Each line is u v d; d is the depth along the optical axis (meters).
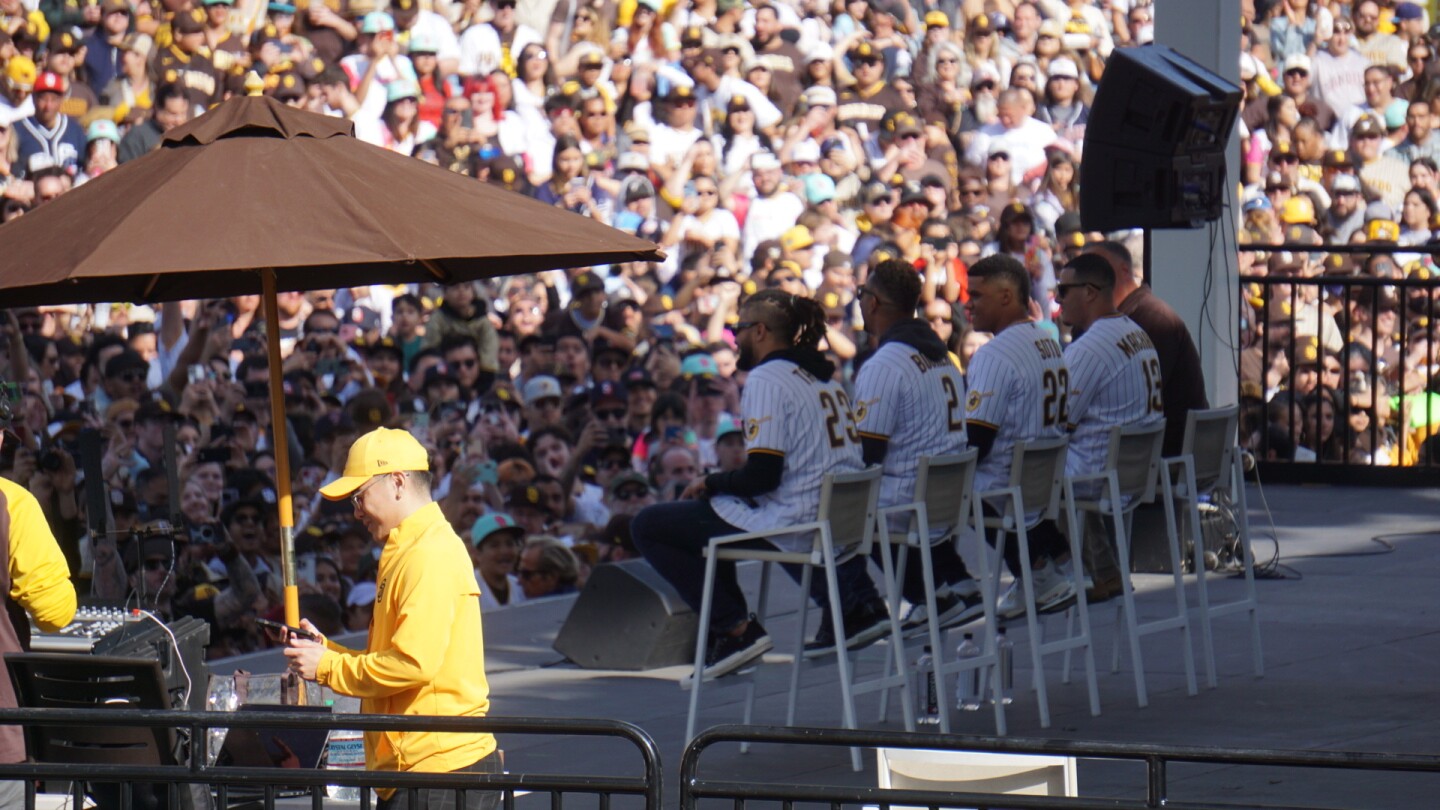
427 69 25.03
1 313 21.12
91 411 21.73
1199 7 27.17
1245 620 23.14
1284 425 35.12
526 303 25.81
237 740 15.16
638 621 21.30
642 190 27.42
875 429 18.48
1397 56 38.25
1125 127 24.89
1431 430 35.25
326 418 23.48
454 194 14.21
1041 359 19.56
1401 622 22.83
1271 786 15.75
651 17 27.58
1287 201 37.53
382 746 11.96
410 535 11.88
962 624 19.52
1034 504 18.64
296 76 23.70
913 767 11.43
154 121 22.72
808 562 16.84
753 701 18.05
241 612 22.31
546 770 16.91
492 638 23.25
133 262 12.58
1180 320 24.64
